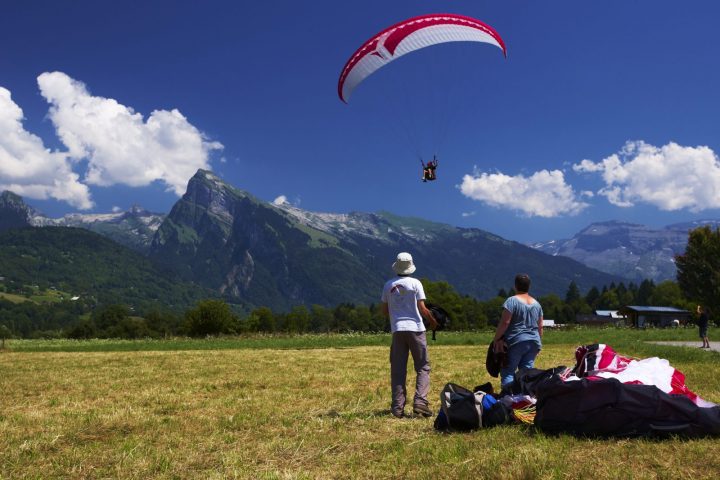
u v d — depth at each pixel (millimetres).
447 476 4684
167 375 13406
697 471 4484
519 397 6941
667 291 166500
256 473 5059
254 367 15188
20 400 9742
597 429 5742
